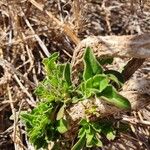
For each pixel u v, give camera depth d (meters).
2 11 0.31
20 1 0.30
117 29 0.33
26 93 0.28
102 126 0.21
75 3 0.29
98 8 0.34
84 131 0.21
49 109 0.22
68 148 0.24
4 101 0.28
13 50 0.30
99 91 0.19
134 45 0.20
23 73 0.30
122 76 0.22
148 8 0.35
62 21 0.31
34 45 0.30
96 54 0.22
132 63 0.23
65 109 0.22
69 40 0.31
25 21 0.30
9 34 0.30
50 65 0.22
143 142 0.27
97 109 0.21
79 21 0.30
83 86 0.21
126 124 0.26
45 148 0.24
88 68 0.20
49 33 0.30
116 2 0.34
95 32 0.33
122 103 0.19
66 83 0.22
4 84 0.28
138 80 0.21
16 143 0.27
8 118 0.28
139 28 0.33
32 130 0.22
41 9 0.30
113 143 0.27
